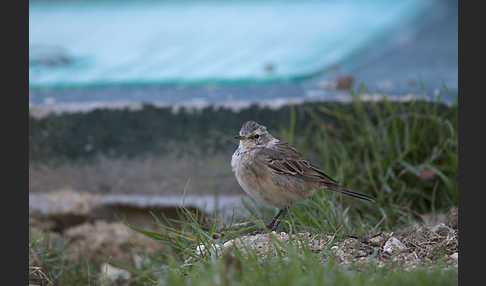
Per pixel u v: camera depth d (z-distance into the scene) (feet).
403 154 38.60
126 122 42.55
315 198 35.14
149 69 52.34
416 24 69.41
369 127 39.91
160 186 42.91
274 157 31.99
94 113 42.47
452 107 40.68
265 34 64.69
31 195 42.78
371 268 24.09
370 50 59.00
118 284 35.27
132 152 42.86
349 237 29.43
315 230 31.42
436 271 22.76
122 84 47.83
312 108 41.83
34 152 42.68
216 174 42.55
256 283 21.59
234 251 25.26
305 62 54.03
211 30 66.49
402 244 28.07
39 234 36.04
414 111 40.63
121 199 42.47
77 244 39.91
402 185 38.22
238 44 60.44
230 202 41.09
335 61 54.24
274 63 53.83
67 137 42.75
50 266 34.53
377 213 36.24
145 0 80.59
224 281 20.58
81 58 55.98
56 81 48.88
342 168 38.14
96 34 64.03
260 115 41.96
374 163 38.63
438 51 57.62
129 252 39.22
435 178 38.09
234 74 50.39
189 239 29.76
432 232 29.48
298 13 74.69
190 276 24.54
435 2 79.20
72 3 78.54
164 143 42.63
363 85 42.93
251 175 32.12
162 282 24.72
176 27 67.36
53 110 42.32
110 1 80.02
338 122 41.83
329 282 21.38
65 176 43.27
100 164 43.11
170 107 42.14
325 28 66.95
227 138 42.24
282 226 33.06
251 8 77.66
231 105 42.04
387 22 69.97
